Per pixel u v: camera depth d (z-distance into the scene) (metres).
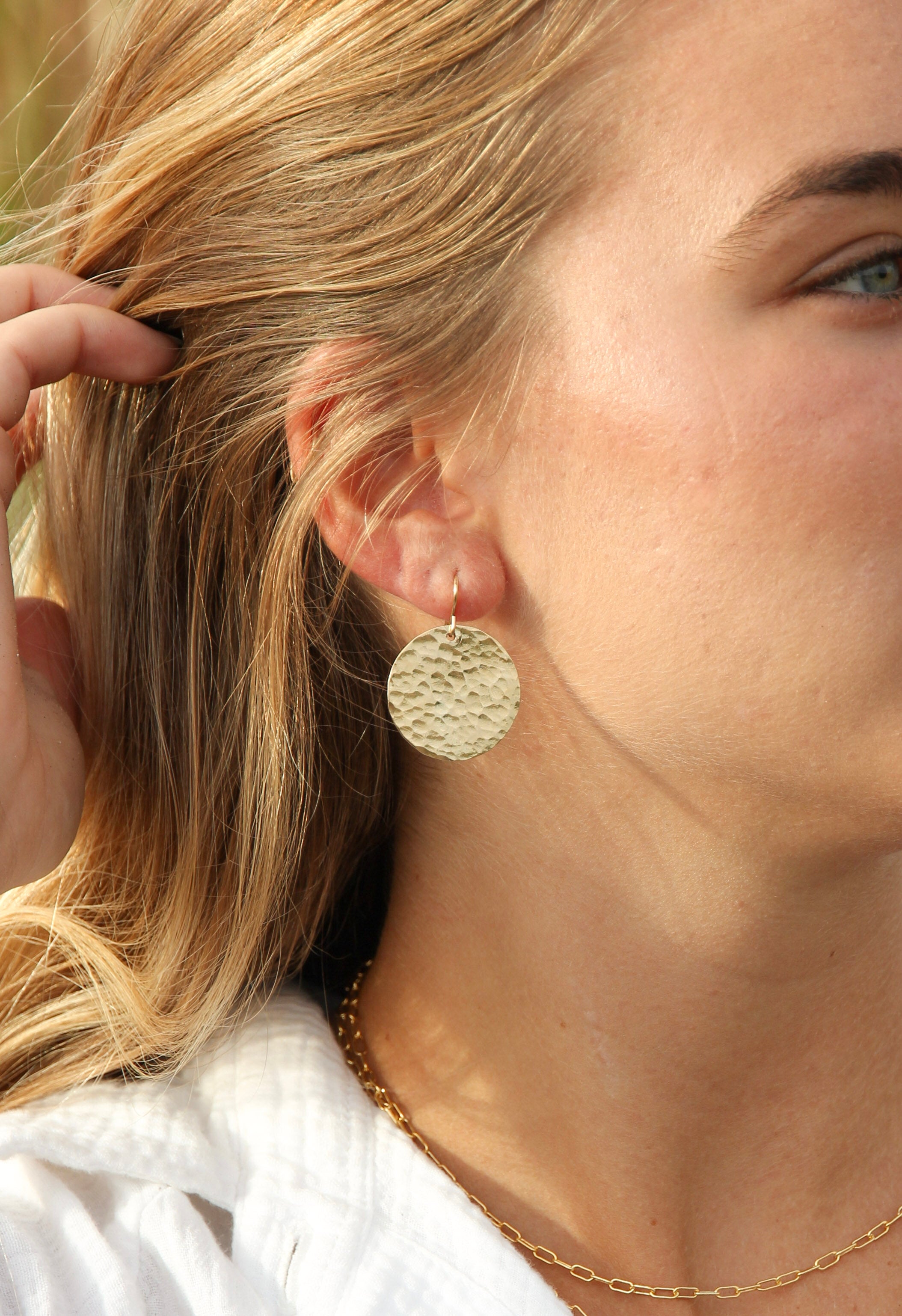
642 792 0.57
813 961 0.58
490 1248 0.57
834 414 0.54
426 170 0.56
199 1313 0.57
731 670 0.55
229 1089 0.60
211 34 0.59
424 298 0.56
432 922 0.60
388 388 0.57
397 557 0.57
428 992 0.60
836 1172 0.60
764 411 0.54
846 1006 0.59
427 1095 0.60
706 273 0.54
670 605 0.55
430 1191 0.58
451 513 0.57
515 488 0.56
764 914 0.58
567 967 0.59
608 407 0.55
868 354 0.54
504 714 0.57
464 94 0.55
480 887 0.59
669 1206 0.59
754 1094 0.59
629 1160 0.59
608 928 0.58
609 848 0.58
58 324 0.59
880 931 0.59
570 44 0.54
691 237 0.54
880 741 0.55
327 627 0.60
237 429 0.59
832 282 0.54
